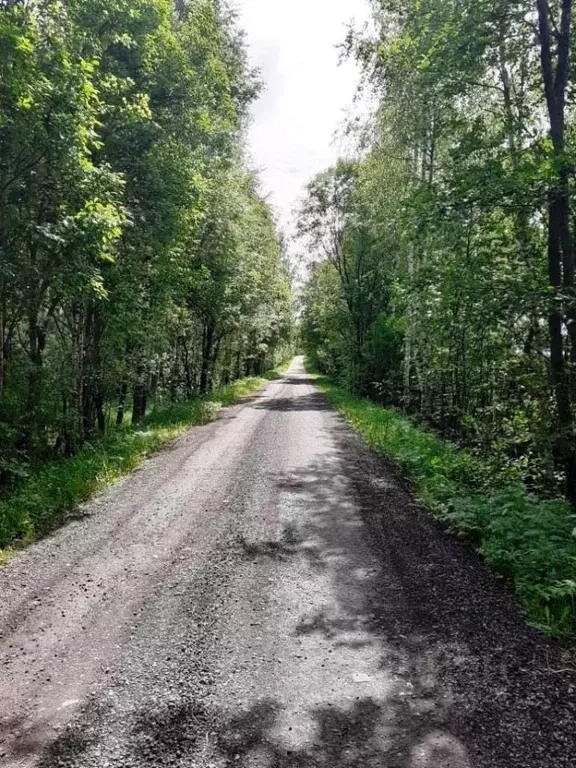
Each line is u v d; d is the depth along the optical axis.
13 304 10.66
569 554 5.65
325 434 15.55
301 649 4.38
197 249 21.39
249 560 6.24
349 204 28.77
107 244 10.23
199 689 3.86
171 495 9.01
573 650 4.32
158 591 5.45
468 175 8.53
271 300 36.41
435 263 10.39
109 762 3.17
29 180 9.71
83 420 14.78
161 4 12.91
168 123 14.37
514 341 9.41
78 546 6.73
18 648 4.42
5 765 3.15
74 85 9.02
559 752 3.22
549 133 9.66
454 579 5.68
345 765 3.14
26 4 8.62
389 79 15.34
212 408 21.42
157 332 17.94
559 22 9.29
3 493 9.11
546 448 8.59
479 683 3.91
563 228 8.21
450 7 9.08
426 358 15.45
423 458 10.69
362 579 5.71
